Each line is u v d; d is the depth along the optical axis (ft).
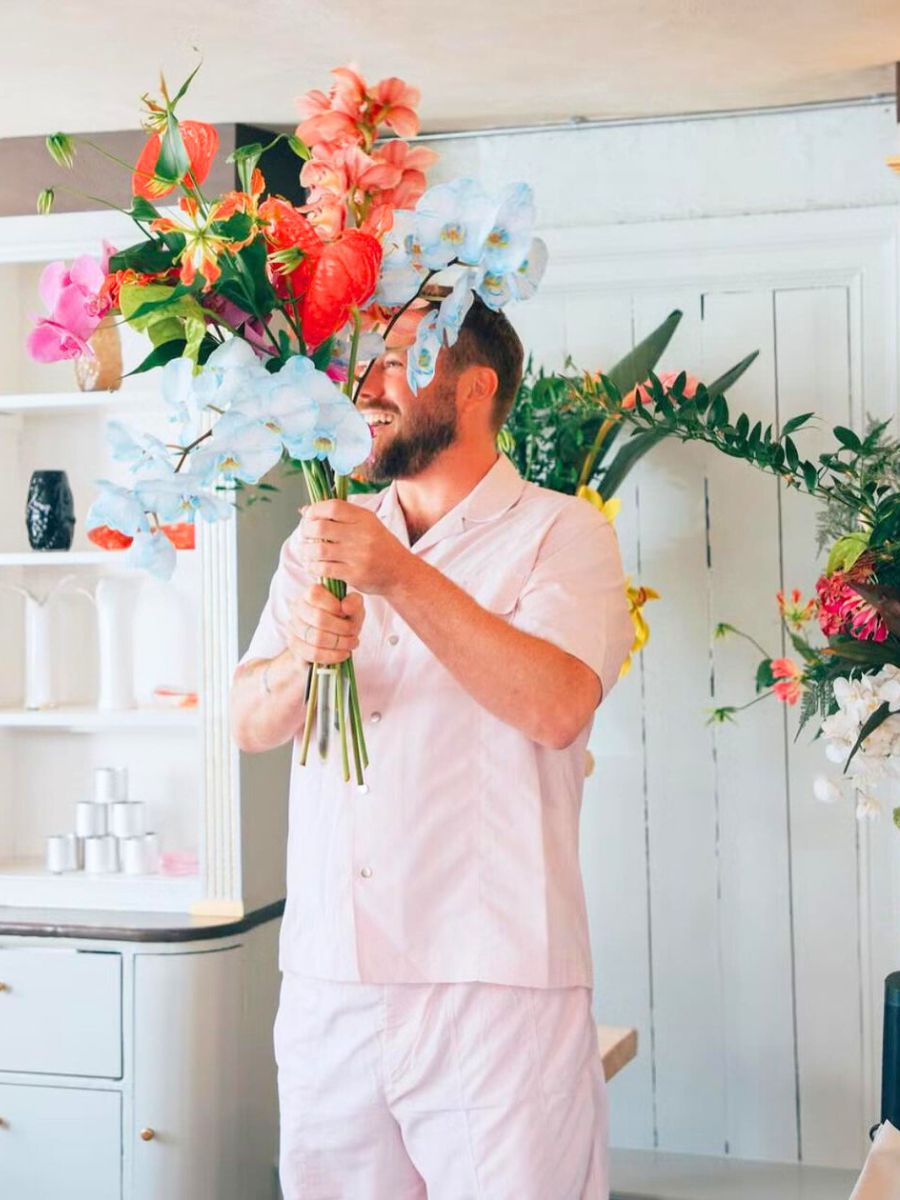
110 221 10.81
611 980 11.10
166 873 10.96
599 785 11.13
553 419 10.07
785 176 10.74
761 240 10.73
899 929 10.61
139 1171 10.01
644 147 10.96
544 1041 5.98
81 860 11.24
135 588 11.40
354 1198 6.33
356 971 6.01
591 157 11.03
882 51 9.47
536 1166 5.88
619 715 11.10
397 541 5.64
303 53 9.16
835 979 10.75
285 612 6.63
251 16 8.47
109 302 4.99
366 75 9.64
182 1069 9.98
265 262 4.91
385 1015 6.02
